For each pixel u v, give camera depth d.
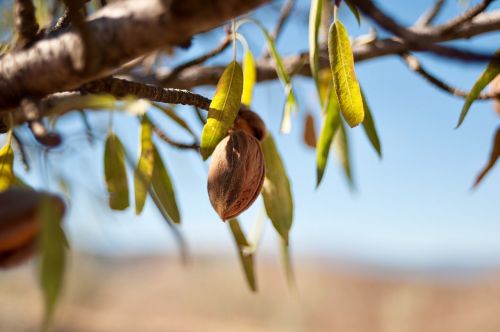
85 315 3.65
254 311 4.21
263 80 0.41
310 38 0.31
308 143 0.44
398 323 3.90
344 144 0.42
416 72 0.35
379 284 4.61
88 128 0.29
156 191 0.32
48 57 0.22
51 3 0.39
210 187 0.28
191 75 0.42
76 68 0.21
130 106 0.31
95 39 0.21
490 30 0.37
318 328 4.02
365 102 0.32
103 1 0.26
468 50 0.21
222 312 4.13
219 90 0.28
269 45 0.35
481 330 3.58
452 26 0.35
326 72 0.40
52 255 0.18
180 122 0.32
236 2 0.19
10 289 2.60
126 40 0.20
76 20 0.20
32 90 0.22
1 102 0.23
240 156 0.28
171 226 0.22
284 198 0.32
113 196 0.31
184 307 4.28
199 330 3.89
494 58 0.22
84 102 0.28
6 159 0.29
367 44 0.38
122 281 4.54
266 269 4.88
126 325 3.76
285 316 4.08
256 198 0.29
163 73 0.41
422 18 0.41
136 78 0.39
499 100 0.34
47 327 0.17
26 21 0.22
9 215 0.19
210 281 4.52
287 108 0.34
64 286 0.18
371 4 0.21
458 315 3.88
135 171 0.23
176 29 0.20
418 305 4.05
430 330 3.75
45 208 0.19
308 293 4.40
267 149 0.32
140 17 0.20
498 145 0.34
